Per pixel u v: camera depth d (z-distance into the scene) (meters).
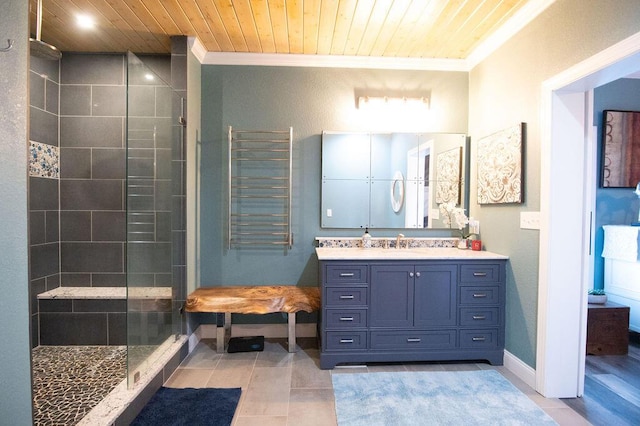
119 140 2.81
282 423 1.75
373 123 3.01
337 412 1.83
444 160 3.01
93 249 2.82
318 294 2.65
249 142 2.95
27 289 1.22
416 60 2.96
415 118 3.04
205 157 2.93
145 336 2.07
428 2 2.12
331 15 2.28
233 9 2.21
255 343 2.64
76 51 2.79
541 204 2.05
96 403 1.82
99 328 2.60
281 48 2.78
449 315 2.40
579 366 2.03
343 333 2.36
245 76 2.93
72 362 2.33
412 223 3.01
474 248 2.74
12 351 1.21
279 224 2.97
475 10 2.21
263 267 2.97
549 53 2.02
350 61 2.94
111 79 2.81
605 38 1.63
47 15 2.27
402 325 2.38
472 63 2.95
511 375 2.28
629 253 2.88
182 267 2.58
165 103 2.39
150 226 2.17
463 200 3.03
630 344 2.87
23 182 1.21
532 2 2.10
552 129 1.98
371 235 3.01
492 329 2.42
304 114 2.97
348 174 2.98
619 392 2.09
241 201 2.96
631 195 3.15
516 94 2.34
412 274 2.37
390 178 3.00
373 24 2.39
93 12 2.23
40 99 2.59
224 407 1.87
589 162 2.00
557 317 2.01
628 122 3.10
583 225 2.00
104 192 2.81
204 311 2.48
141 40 2.63
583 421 1.79
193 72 2.72
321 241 2.94
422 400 1.95
